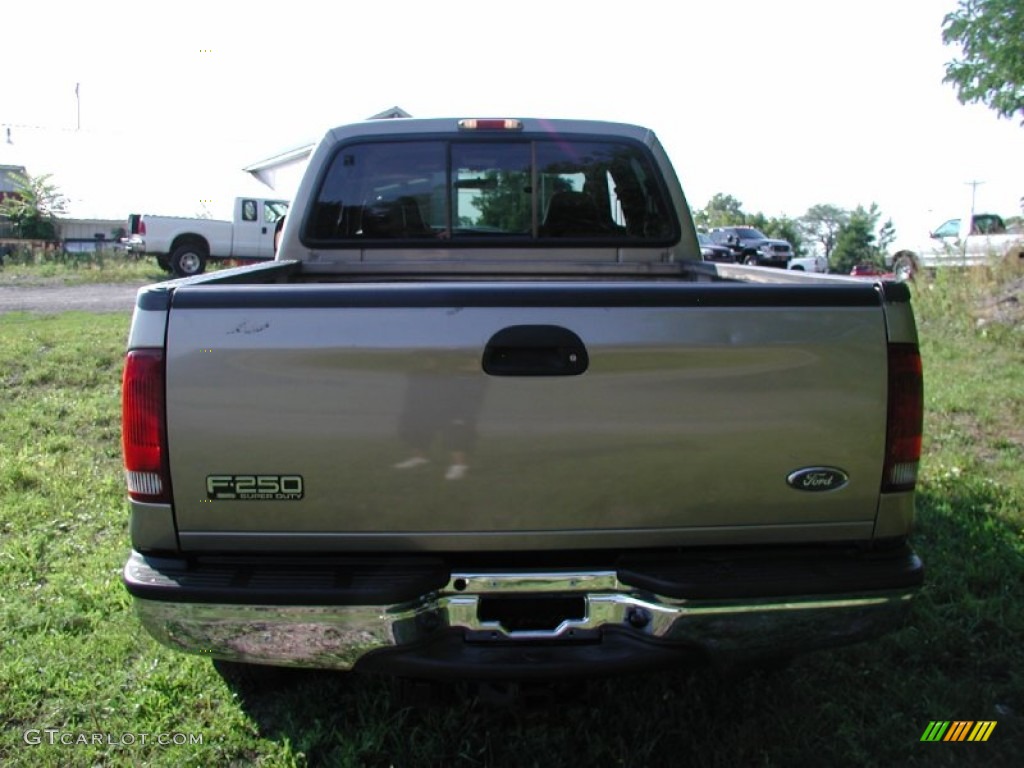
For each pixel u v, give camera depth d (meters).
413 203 4.31
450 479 2.29
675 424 2.30
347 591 2.27
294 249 4.29
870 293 2.35
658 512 2.34
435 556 2.38
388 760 2.74
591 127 4.34
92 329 9.91
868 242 62.22
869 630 2.42
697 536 2.37
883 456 2.37
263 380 2.25
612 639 2.41
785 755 2.73
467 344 2.25
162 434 2.26
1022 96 12.07
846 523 2.40
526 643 2.38
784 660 3.05
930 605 3.60
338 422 2.26
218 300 2.25
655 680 3.11
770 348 2.30
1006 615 3.52
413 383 2.25
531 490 2.30
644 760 2.71
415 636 2.33
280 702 3.01
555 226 4.38
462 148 4.29
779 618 2.37
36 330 9.73
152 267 21.22
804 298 2.32
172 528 2.31
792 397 2.32
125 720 2.89
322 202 4.27
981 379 7.53
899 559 2.44
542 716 2.72
